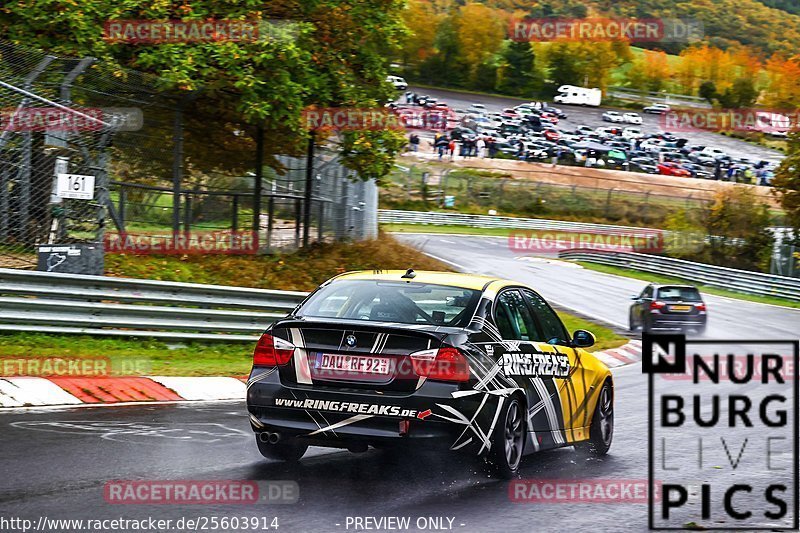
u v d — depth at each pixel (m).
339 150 47.59
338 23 46.06
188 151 40.78
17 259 31.17
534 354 16.09
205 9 40.47
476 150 186.88
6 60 32.06
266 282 41.03
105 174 34.00
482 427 14.30
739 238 108.69
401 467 15.72
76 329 28.20
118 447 16.38
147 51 39.62
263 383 14.53
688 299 55.09
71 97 34.47
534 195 158.62
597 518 13.11
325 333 14.45
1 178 31.05
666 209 163.00
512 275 81.38
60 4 38.97
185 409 21.36
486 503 13.54
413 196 149.50
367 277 16.16
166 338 30.20
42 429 17.61
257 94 40.84
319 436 14.21
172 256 40.06
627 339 51.00
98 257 30.75
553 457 18.11
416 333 14.13
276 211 45.66
